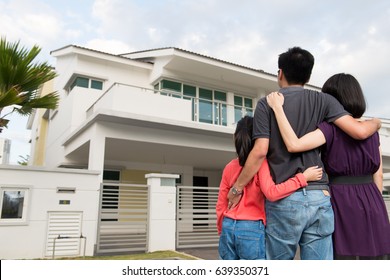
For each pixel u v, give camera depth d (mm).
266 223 1898
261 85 14680
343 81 2057
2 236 6137
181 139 9312
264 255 1867
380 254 1746
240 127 2061
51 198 6668
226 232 2002
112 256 6816
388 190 12977
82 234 6859
